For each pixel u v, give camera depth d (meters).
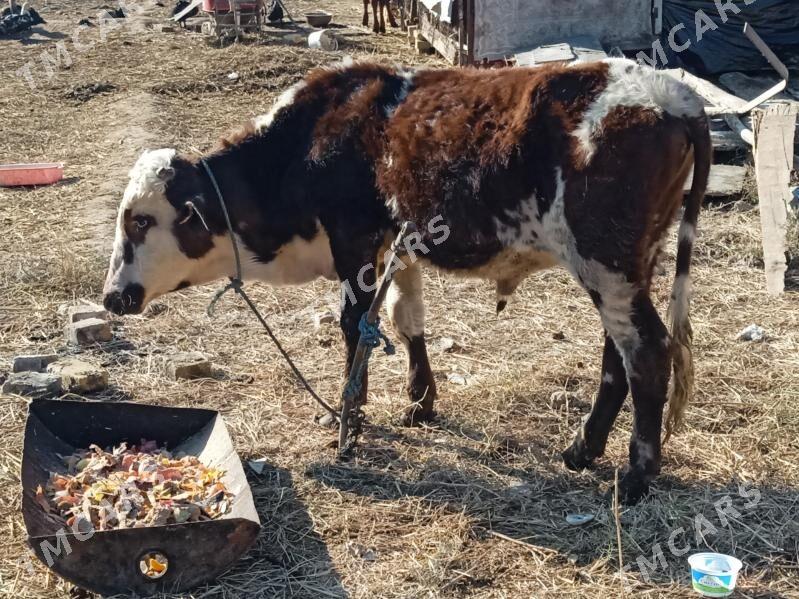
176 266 3.94
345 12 15.20
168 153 3.88
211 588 3.18
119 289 3.90
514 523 3.47
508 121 3.49
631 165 3.34
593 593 3.17
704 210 6.11
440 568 3.24
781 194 5.73
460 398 4.20
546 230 3.48
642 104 3.36
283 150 3.85
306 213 3.82
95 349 4.62
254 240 3.90
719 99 7.37
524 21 8.62
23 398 4.19
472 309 4.99
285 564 3.29
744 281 5.24
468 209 3.56
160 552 3.12
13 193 6.86
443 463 3.78
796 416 3.95
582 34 8.69
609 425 3.68
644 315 3.44
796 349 4.51
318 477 3.71
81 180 7.13
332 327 4.84
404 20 12.99
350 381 3.75
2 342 4.68
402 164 3.63
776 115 6.24
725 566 3.16
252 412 4.12
